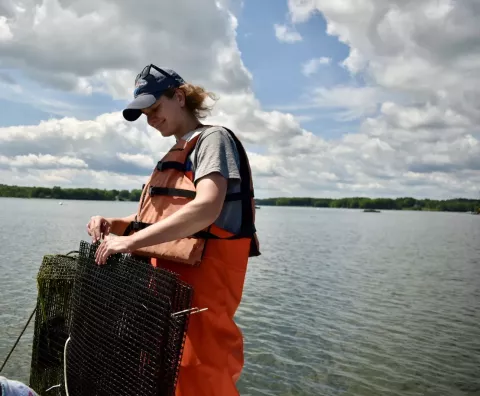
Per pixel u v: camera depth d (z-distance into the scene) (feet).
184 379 8.23
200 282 8.26
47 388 11.11
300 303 48.37
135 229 8.96
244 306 46.01
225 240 8.30
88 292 9.23
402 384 28.04
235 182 8.32
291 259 87.92
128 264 8.33
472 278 70.74
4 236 107.55
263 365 30.04
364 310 46.39
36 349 11.48
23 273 56.95
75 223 164.14
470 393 27.07
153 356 7.50
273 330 37.96
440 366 31.14
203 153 8.14
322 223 278.87
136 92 8.95
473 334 38.86
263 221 297.33
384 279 67.26
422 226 273.33
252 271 70.44
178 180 8.48
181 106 9.02
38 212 265.34
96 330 8.82
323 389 26.86
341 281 63.82
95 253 8.70
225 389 8.22
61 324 11.21
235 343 8.54
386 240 150.82
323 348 33.94
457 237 176.14
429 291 58.49
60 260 11.87
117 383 8.19
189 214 7.59
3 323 34.63
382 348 34.37
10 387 6.44
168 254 8.33
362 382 28.04
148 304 7.74
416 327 40.70
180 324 7.45
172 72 9.02
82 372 9.16
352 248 116.78
